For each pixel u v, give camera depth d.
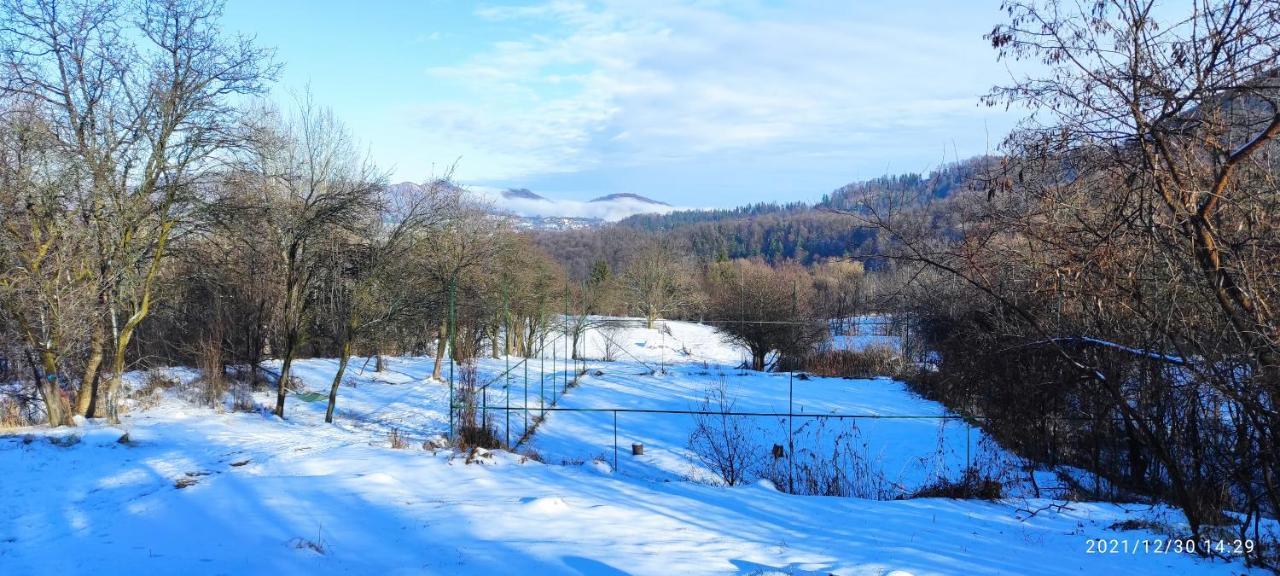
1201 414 8.16
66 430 13.47
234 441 14.65
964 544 8.66
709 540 8.32
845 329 47.41
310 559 7.27
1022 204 7.30
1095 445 13.51
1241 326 6.34
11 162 14.20
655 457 18.89
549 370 38.81
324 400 23.36
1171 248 6.73
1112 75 6.31
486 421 20.66
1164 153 6.22
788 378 37.28
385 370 32.03
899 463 18.02
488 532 8.37
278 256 22.58
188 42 15.98
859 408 27.23
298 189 22.55
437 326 30.59
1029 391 10.02
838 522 10.05
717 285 61.62
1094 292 7.12
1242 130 6.41
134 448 13.24
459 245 29.59
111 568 6.97
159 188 16.16
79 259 15.03
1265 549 8.06
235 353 23.81
